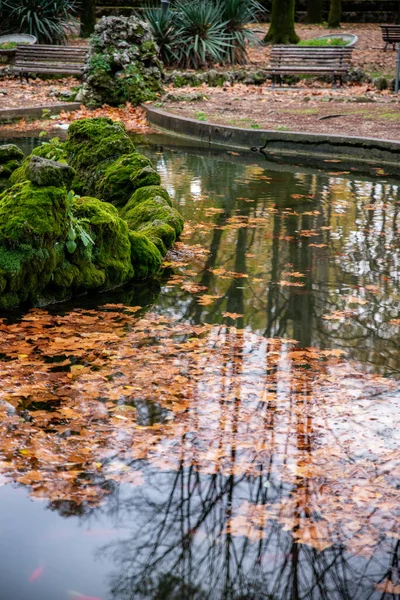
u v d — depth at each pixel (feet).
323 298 18.67
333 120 44.91
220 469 10.99
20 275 17.22
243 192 30.78
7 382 13.52
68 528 9.82
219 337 16.06
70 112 53.26
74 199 20.06
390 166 37.19
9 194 17.78
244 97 56.03
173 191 30.63
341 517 9.95
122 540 9.66
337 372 14.35
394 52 77.41
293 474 10.87
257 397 13.21
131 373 14.08
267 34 85.20
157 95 56.39
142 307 17.99
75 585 8.93
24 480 10.67
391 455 11.39
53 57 62.95
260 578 9.05
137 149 40.78
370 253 22.63
